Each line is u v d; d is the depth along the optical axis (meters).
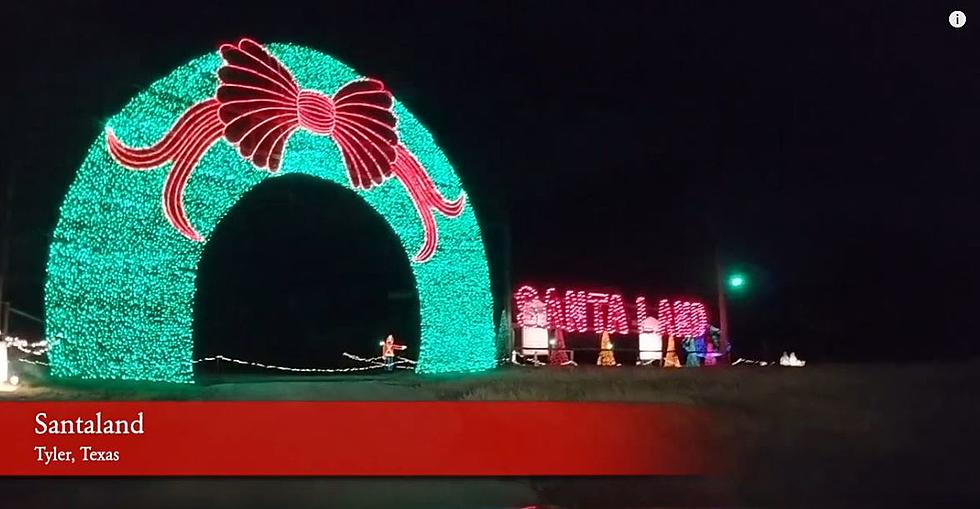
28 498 9.05
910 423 12.72
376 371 22.25
